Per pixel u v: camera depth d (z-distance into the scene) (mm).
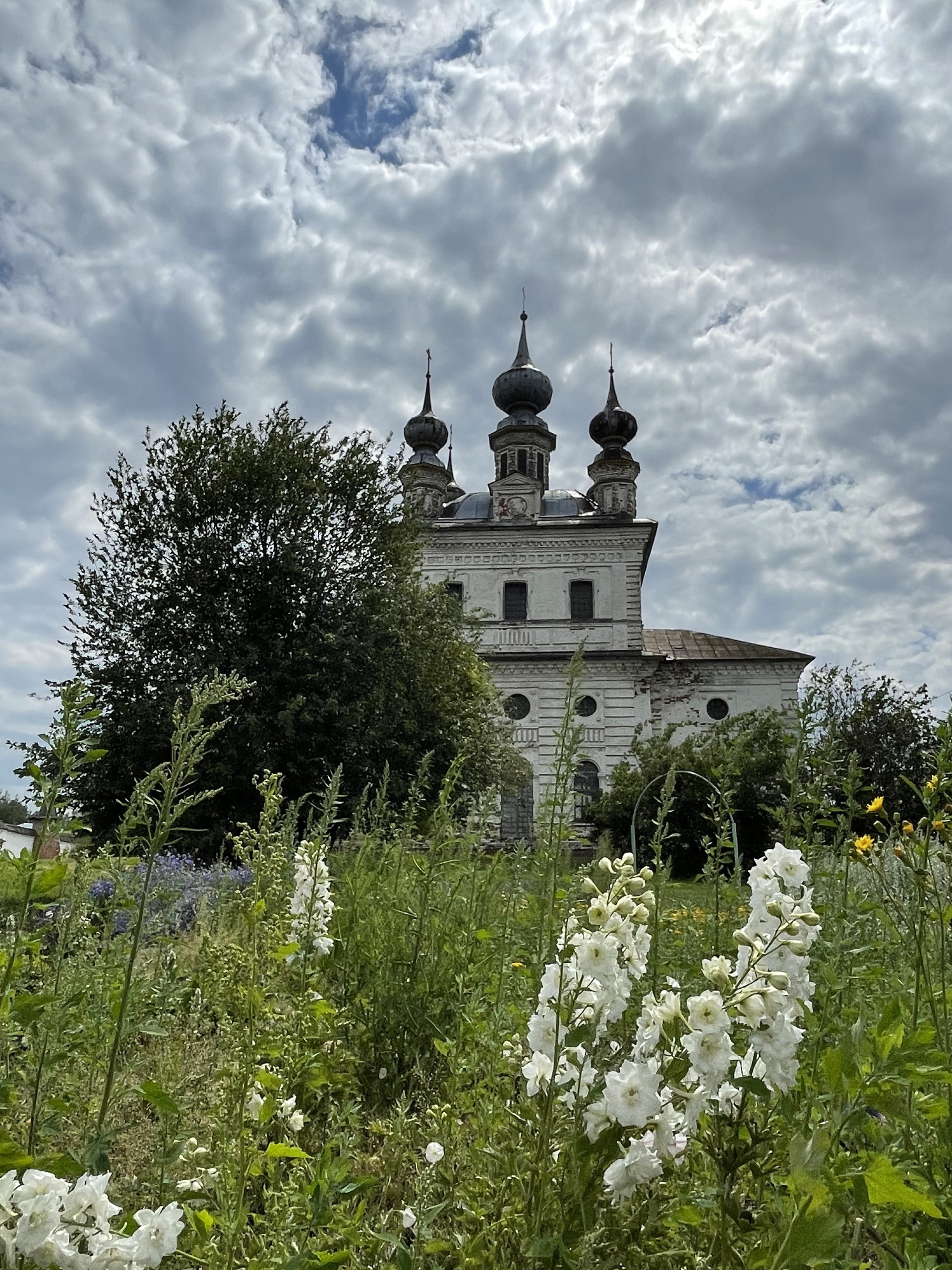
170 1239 1623
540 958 3736
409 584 24422
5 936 2992
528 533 41719
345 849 7496
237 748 19297
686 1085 1904
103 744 19359
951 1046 2482
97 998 3434
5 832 6379
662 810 4121
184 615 21375
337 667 21031
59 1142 2918
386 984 4562
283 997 3615
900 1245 2076
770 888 2105
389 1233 2277
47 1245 1438
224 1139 2428
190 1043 3508
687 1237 2031
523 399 50875
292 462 22141
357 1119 3545
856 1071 1733
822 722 4129
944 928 2807
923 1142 2324
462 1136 3102
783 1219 1695
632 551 41188
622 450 44344
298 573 21609
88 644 20922
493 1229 2242
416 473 26172
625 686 39281
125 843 3195
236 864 15398
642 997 2898
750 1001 1854
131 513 21625
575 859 4500
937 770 3049
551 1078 2113
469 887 5273
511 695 39438
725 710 41281
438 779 21438
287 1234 2191
